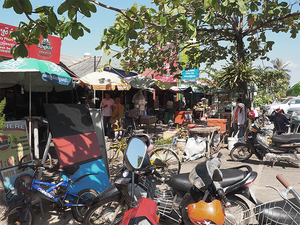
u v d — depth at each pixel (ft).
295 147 21.88
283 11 21.26
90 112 17.04
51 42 34.63
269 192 16.62
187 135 28.32
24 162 13.55
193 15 21.47
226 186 10.94
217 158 9.93
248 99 32.09
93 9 9.98
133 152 7.84
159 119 57.82
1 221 9.18
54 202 13.51
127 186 10.20
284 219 8.62
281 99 100.42
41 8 9.59
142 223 6.53
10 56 31.63
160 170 20.08
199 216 8.63
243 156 25.55
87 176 14.01
